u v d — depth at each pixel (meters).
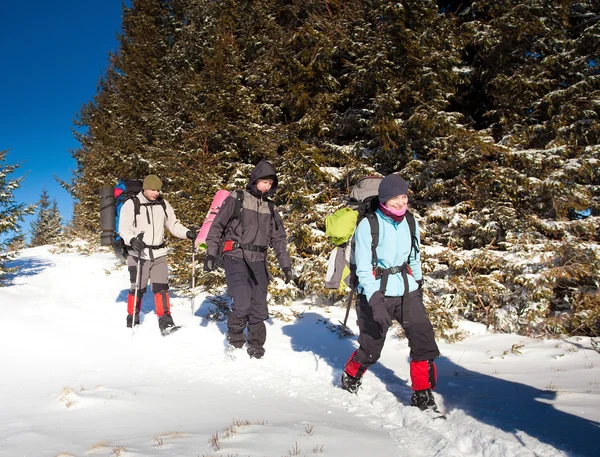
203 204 8.00
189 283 8.16
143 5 16.83
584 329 5.61
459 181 7.50
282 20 11.16
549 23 8.55
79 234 16.28
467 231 7.21
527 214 6.80
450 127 7.16
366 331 3.41
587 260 5.73
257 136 8.71
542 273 5.68
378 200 3.38
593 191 7.29
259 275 4.52
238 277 4.46
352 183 8.02
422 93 7.80
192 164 8.80
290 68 8.67
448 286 6.42
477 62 9.23
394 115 8.30
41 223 35.59
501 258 6.26
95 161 15.50
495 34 8.20
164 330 5.39
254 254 4.55
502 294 6.13
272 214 4.70
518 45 8.38
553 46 8.64
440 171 7.56
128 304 5.76
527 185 6.62
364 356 3.43
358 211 3.47
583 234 6.41
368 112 8.56
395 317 3.36
